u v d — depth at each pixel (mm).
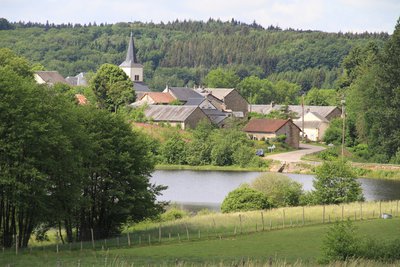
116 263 70750
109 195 98562
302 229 95500
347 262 64188
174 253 80188
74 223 100250
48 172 89562
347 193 122812
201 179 186750
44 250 84062
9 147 82875
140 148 103125
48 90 97062
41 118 87500
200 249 82688
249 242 86812
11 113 83875
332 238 68188
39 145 86000
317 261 68188
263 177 127812
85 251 82500
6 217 89125
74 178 91625
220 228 96688
